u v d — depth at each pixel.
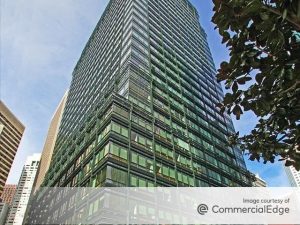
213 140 46.91
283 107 7.74
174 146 35.28
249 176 48.78
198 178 34.94
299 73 6.98
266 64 7.37
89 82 56.91
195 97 52.34
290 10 6.29
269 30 6.41
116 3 64.44
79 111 53.66
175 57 55.69
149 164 29.38
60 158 47.19
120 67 41.78
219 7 7.65
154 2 63.59
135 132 31.00
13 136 158.00
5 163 147.38
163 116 37.94
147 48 46.50
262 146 8.84
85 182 28.30
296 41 7.07
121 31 50.69
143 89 37.59
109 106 32.50
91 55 67.44
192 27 79.81
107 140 27.88
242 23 7.18
